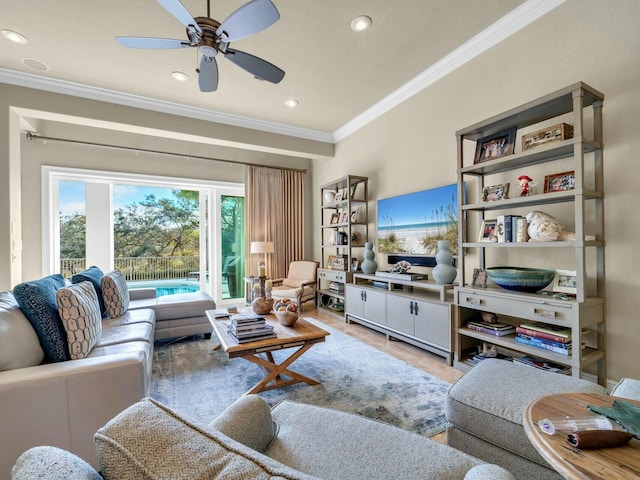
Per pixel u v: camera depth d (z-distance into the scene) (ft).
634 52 6.41
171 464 1.60
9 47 9.17
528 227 7.25
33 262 13.25
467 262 9.91
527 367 5.00
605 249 6.77
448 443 4.65
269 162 18.76
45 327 5.45
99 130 14.55
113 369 4.98
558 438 2.58
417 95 11.66
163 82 11.27
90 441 4.82
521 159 7.64
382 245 13.50
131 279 20.95
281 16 8.03
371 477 2.80
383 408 6.59
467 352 9.14
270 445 3.35
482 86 9.31
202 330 11.40
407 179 12.30
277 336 7.30
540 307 6.70
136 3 7.55
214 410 6.58
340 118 14.93
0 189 10.19
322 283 17.60
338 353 9.93
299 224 19.24
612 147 6.69
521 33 8.25
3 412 4.36
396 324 10.83
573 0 7.25
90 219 14.99
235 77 10.95
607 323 6.75
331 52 9.64
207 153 16.97
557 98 6.59
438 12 7.99
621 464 2.24
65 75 10.74
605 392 4.15
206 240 18.01
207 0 7.30
